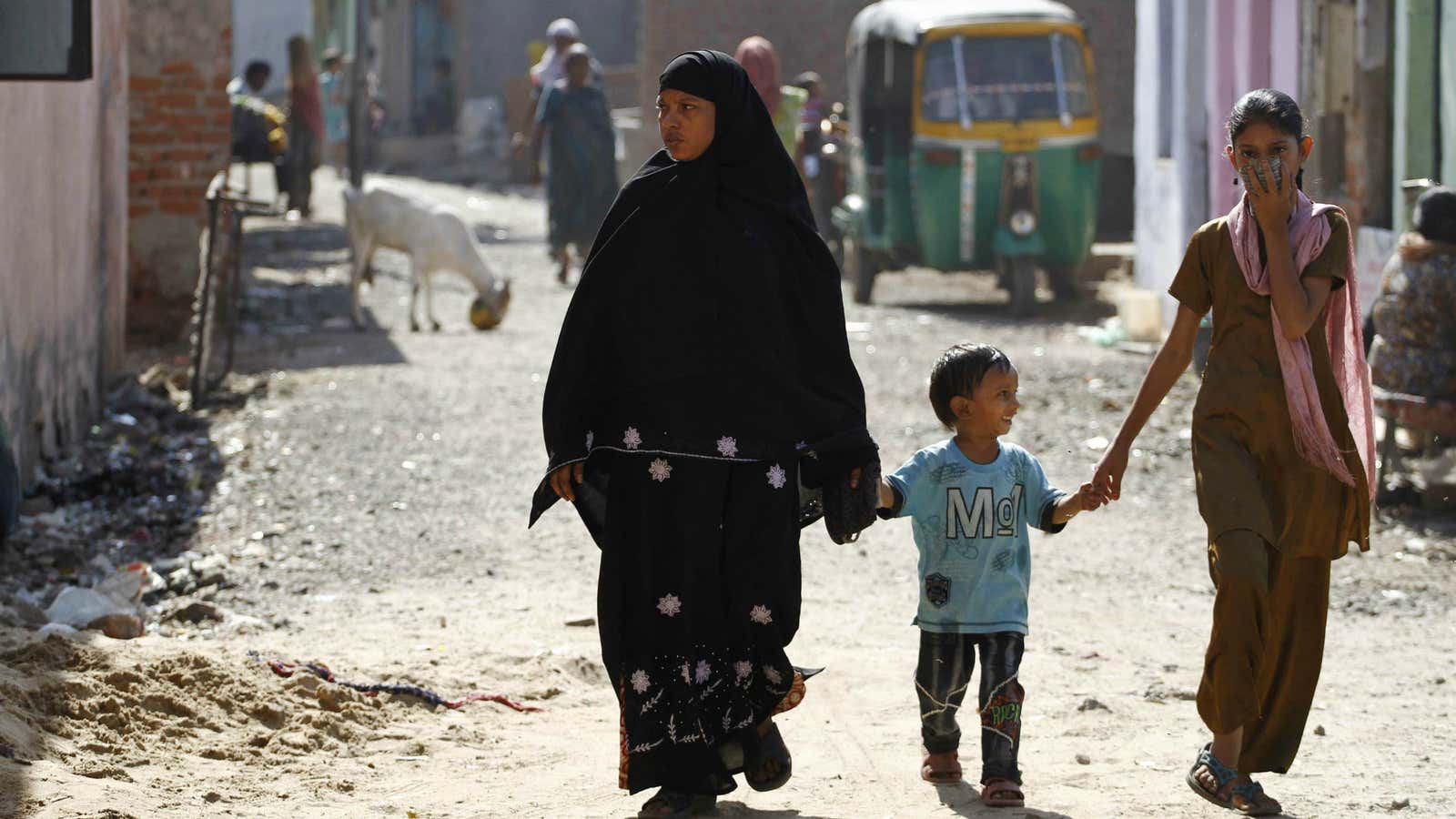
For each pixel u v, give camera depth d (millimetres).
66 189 13625
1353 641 9328
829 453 5992
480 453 14055
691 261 5875
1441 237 12078
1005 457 6227
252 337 19891
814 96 27516
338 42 57688
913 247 23938
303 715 7148
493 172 47062
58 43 8727
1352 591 10398
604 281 5926
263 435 14531
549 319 22016
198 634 9070
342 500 12500
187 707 7012
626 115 42500
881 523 12352
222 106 19766
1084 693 8188
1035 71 23266
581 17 53344
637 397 5875
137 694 6992
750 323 5871
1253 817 6113
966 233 23203
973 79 23203
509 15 53125
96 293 15148
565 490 5980
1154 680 8438
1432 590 10359
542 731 7445
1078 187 23141
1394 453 12367
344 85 46750
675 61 5914
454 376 17359
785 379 5930
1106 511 12578
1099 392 16844
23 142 11938
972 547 6152
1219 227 6078
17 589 9891
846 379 6051
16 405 11742
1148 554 11398
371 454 13938
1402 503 12250
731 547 5895
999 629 6156
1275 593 6133
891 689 8188
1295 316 5816
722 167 5941
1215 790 6152
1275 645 6207
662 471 5844
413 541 11422
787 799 6344
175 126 19672
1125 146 32344
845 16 35562
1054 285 24766
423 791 6414
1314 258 5895
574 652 8742
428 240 20516
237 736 6887
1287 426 5965
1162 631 9523
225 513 12055
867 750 7137
